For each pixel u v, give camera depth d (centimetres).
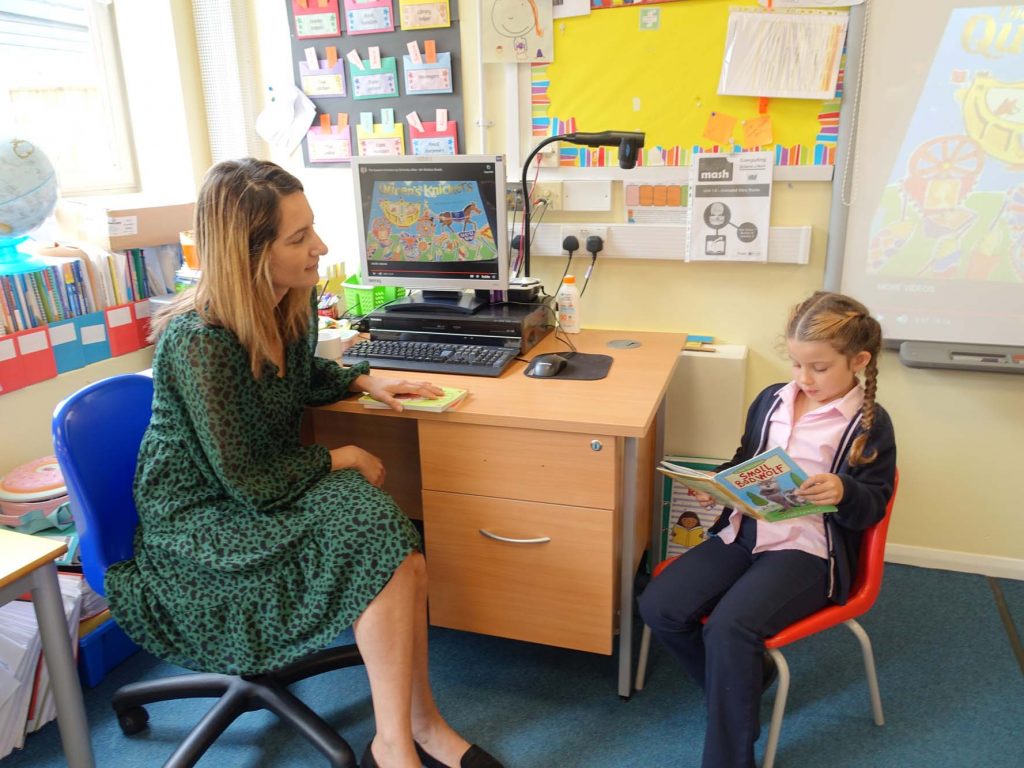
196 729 157
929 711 172
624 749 164
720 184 209
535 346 205
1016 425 208
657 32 204
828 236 208
